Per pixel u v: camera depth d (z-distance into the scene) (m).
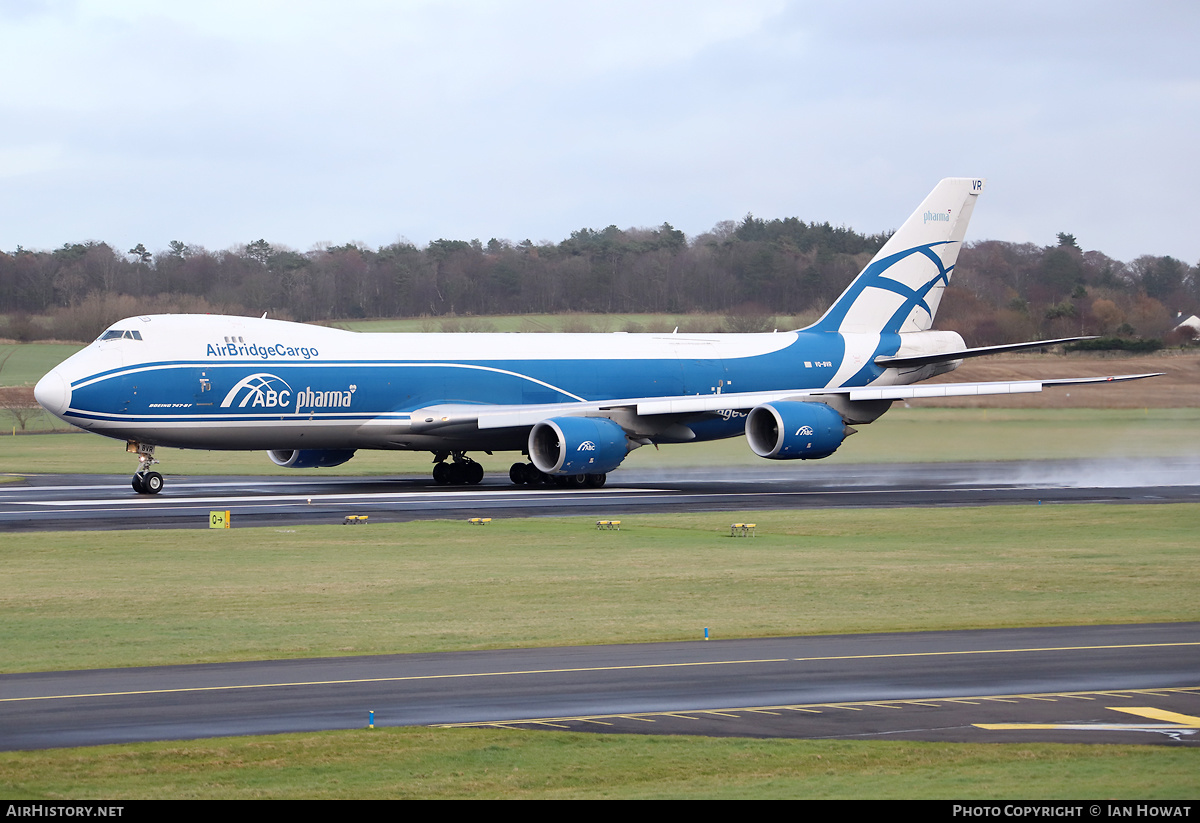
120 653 68.12
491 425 174.00
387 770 46.78
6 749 49.19
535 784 45.19
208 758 48.09
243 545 115.00
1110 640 71.31
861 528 131.50
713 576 97.12
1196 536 125.00
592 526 131.25
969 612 81.44
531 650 68.94
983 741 50.03
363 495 166.25
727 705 56.03
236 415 162.38
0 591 89.62
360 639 72.25
